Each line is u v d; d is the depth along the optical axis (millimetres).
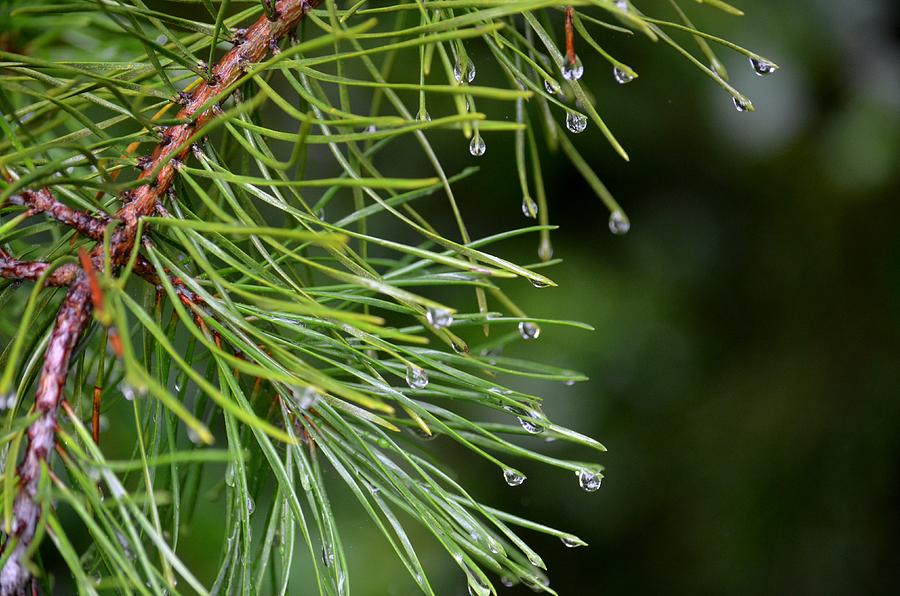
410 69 702
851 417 707
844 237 744
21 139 454
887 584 675
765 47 715
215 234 430
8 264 417
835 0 724
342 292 451
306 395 409
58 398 407
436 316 427
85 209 431
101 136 430
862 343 723
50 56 478
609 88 736
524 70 482
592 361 735
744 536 708
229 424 418
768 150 739
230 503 428
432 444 750
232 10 506
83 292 415
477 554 438
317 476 433
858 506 691
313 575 648
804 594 688
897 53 730
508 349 733
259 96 398
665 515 740
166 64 443
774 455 719
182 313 412
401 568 701
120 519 441
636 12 432
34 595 403
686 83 729
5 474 401
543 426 433
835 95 737
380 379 431
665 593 724
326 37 397
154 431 426
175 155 419
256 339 438
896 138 709
